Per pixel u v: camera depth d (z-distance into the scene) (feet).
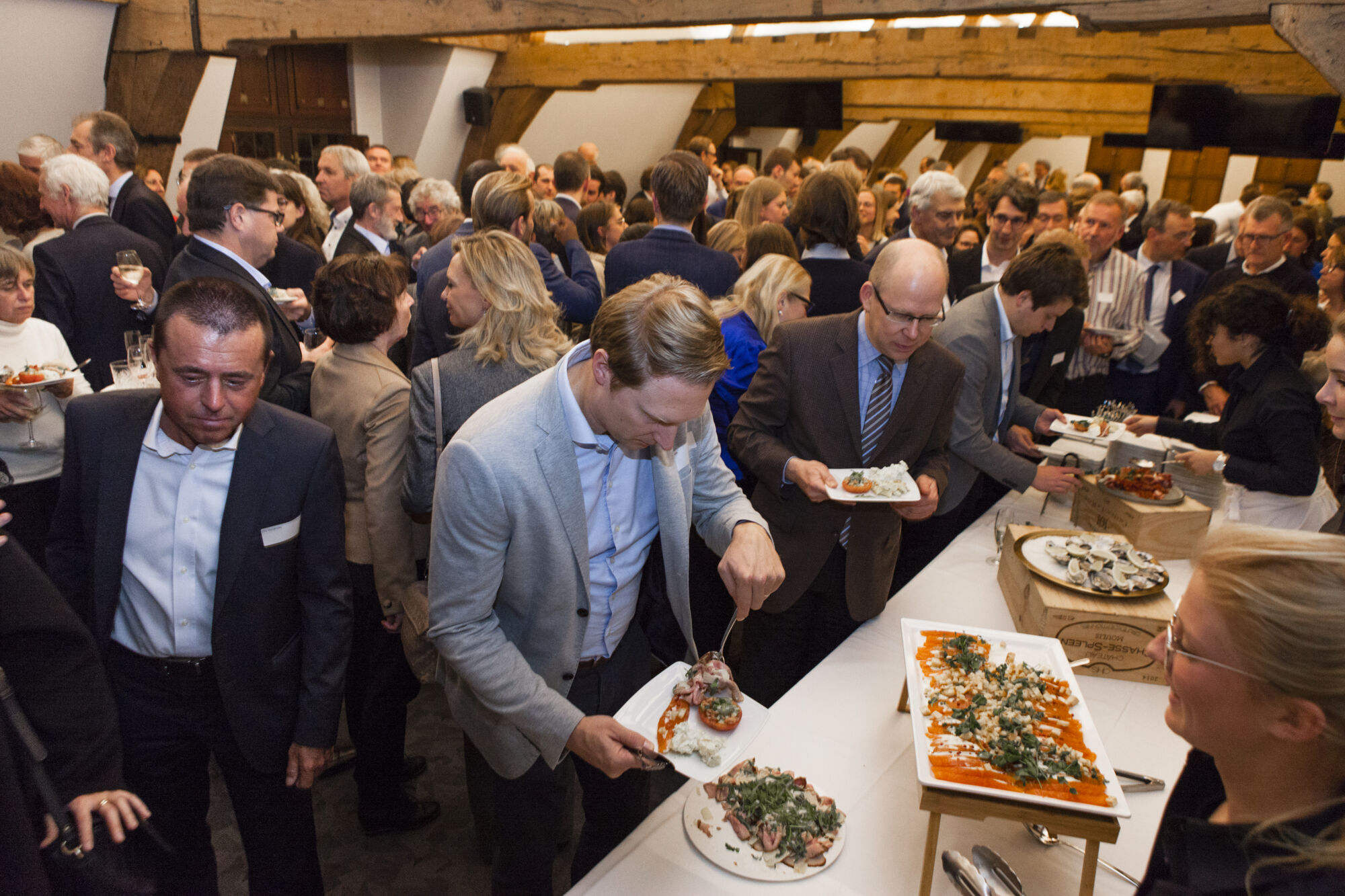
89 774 3.66
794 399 6.52
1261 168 39.63
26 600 3.41
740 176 21.53
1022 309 7.54
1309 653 2.19
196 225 6.99
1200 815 2.95
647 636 5.10
